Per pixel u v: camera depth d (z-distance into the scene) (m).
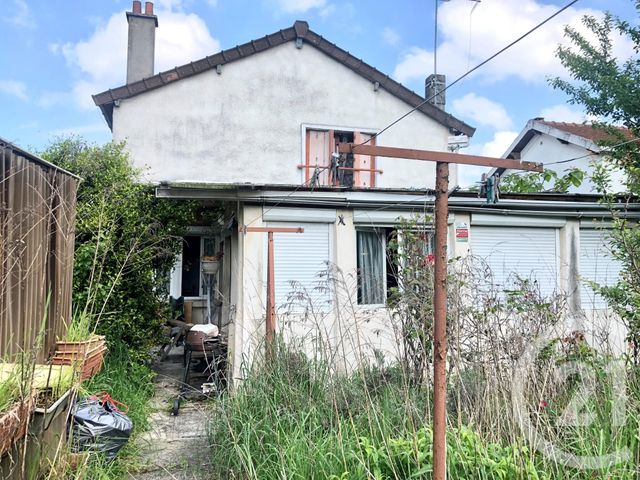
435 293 2.33
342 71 11.85
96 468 3.25
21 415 2.39
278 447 3.33
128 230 6.34
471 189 7.17
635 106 8.05
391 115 12.09
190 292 10.45
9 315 3.01
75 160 6.59
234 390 4.29
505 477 2.64
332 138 11.62
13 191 3.18
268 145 11.16
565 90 8.81
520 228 7.18
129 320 6.34
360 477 2.79
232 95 11.07
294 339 4.73
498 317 3.88
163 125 10.62
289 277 6.34
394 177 11.83
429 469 2.60
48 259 3.83
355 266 6.50
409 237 5.34
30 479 2.58
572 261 7.18
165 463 4.07
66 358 3.60
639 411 3.31
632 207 6.96
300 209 6.38
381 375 4.29
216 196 5.99
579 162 14.49
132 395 5.18
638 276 4.48
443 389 2.29
